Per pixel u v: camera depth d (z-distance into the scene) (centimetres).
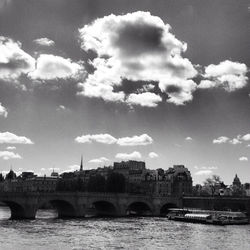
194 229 12050
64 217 15975
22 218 14312
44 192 14838
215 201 17925
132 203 19500
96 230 11156
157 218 16688
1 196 13475
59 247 8038
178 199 19400
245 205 16638
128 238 9606
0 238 8988
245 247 8488
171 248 8194
